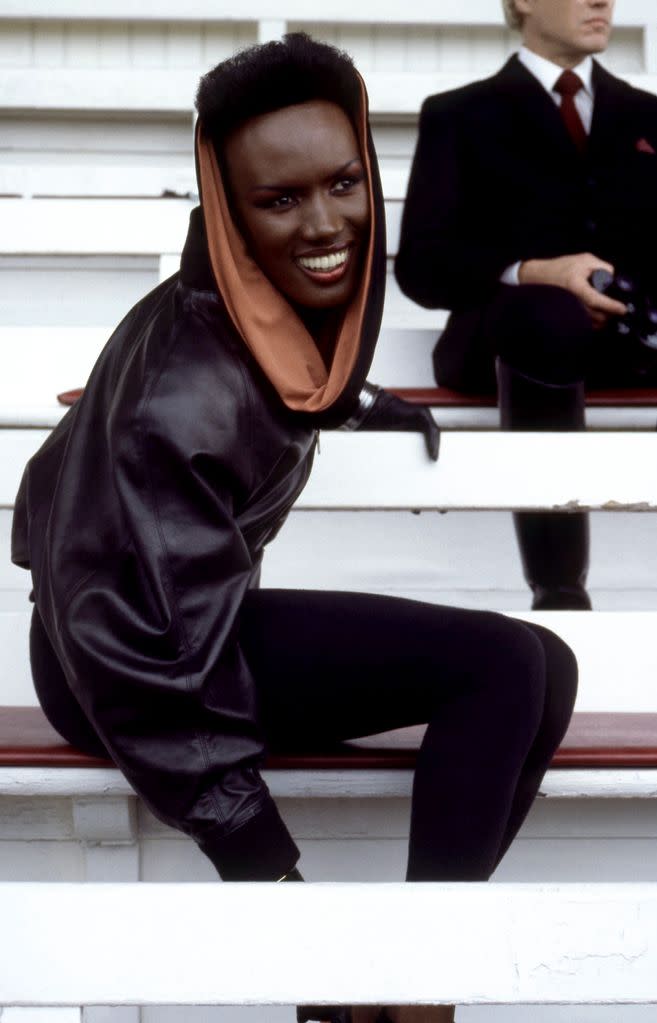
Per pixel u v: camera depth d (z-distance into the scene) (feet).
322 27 12.06
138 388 4.03
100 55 11.91
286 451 4.18
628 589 8.63
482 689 4.21
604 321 7.26
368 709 4.39
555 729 4.50
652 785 4.76
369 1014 4.04
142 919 3.03
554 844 5.16
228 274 4.09
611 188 8.27
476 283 7.86
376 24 11.94
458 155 8.38
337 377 4.14
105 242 9.62
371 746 4.81
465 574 8.65
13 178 10.74
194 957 3.02
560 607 7.32
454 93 8.56
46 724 5.26
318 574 8.61
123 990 3.01
